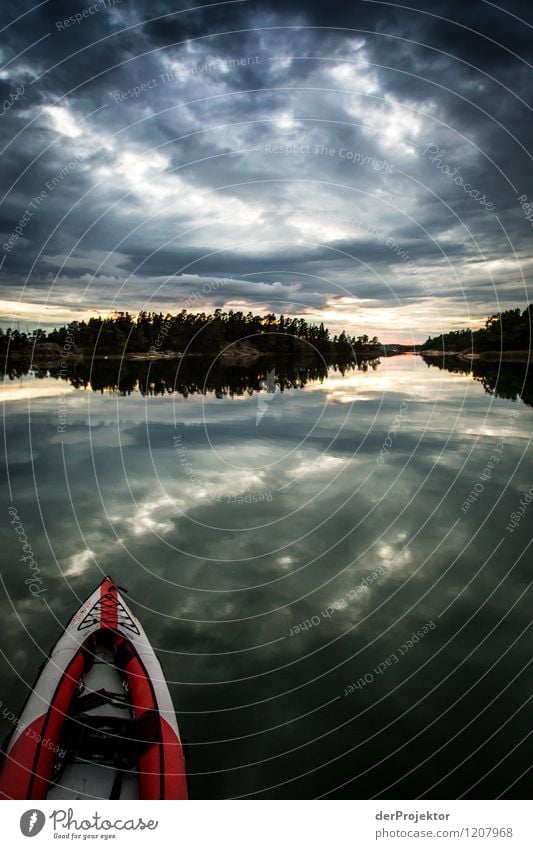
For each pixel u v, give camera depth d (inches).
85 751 183.6
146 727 185.5
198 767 183.6
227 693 218.5
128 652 229.3
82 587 295.6
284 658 239.3
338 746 191.6
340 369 1648.6
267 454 560.4
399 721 203.3
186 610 275.4
